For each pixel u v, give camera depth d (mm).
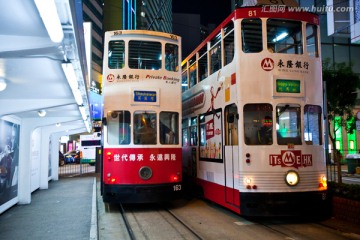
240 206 8234
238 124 8430
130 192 10062
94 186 16281
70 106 11141
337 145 27938
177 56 11195
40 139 15500
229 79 9102
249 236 7340
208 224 8578
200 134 11641
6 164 10125
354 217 8195
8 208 10422
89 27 14234
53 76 7297
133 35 10828
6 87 8109
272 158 8234
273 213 8031
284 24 8906
